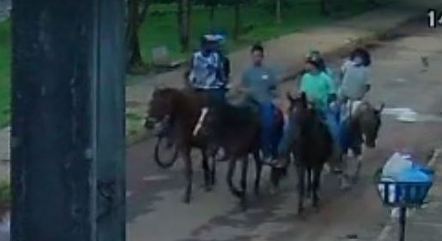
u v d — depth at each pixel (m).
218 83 17.30
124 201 2.62
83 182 2.51
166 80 28.97
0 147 19.23
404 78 33.09
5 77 28.06
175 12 49.25
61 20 2.50
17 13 2.50
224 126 16.08
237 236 14.81
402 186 6.74
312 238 14.85
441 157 20.86
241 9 49.44
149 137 20.95
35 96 2.51
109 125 2.58
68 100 2.50
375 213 16.19
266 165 17.59
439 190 17.31
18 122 2.52
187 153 16.58
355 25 47.69
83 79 2.51
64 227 2.51
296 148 15.75
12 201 2.53
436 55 39.69
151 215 15.79
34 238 2.51
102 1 2.54
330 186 17.83
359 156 18.31
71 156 2.51
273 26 45.53
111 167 2.58
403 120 25.27
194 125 16.36
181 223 15.40
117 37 2.60
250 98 16.44
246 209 16.22
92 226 2.52
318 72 17.02
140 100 25.59
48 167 2.51
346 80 18.17
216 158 17.67
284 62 34.22
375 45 42.41
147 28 42.81
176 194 17.05
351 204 16.73
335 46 39.53
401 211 8.22
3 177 16.48
